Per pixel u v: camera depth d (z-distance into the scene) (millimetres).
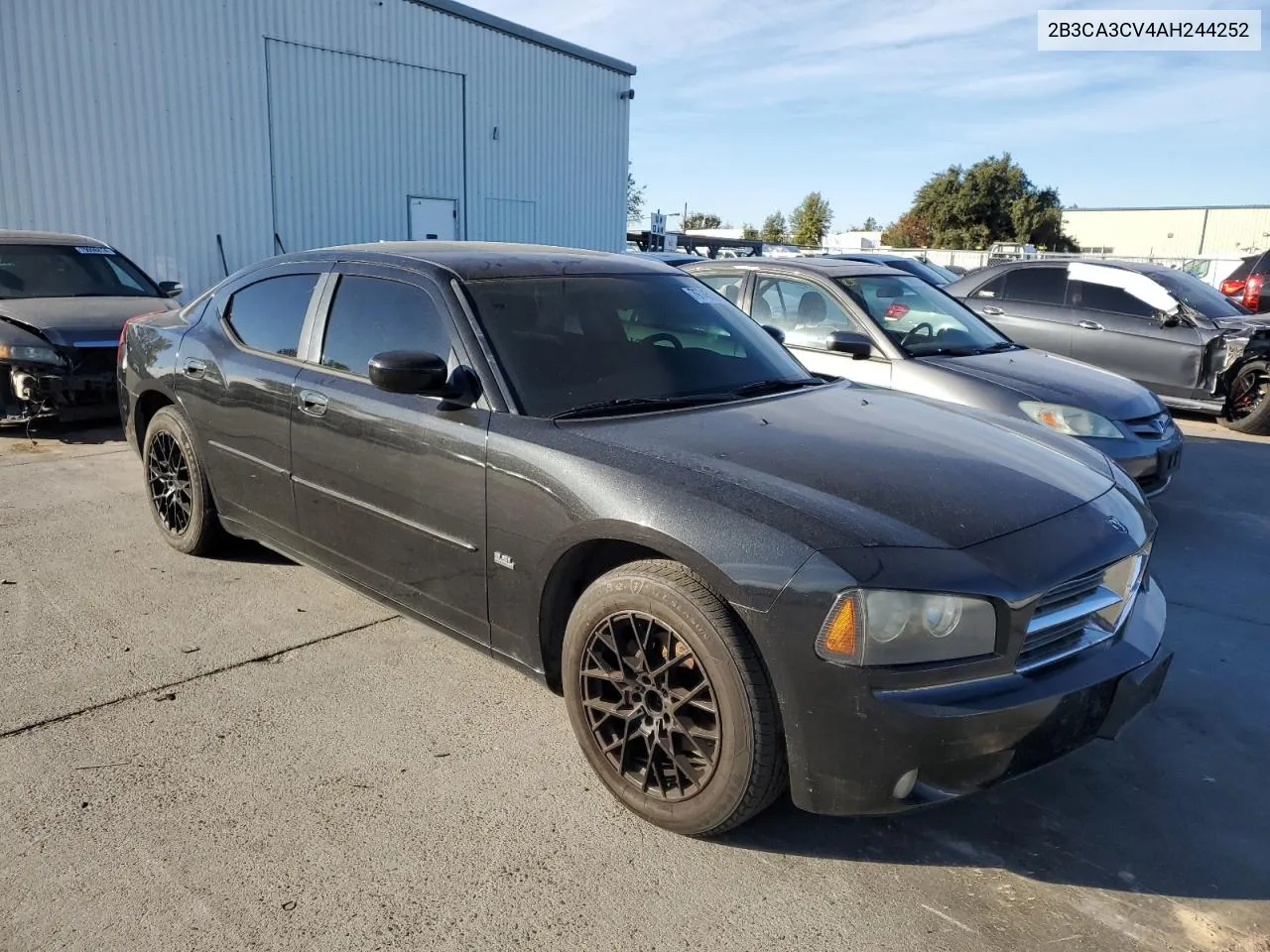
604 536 2682
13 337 7152
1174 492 6809
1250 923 2387
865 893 2463
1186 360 8812
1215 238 59844
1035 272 9820
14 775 2867
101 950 2172
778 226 75312
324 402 3654
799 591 2318
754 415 3221
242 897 2363
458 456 3107
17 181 13164
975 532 2488
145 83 14188
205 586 4445
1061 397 5391
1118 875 2576
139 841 2574
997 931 2332
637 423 3047
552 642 2994
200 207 15023
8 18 12812
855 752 2318
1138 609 2846
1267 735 3369
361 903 2357
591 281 3754
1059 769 3115
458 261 3611
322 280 3959
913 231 61969
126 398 5148
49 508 5633
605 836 2662
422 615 3422
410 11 17234
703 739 2541
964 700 2299
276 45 15523
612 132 21875
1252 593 4801
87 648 3764
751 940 2275
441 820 2711
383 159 17312
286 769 2953
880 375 5719
